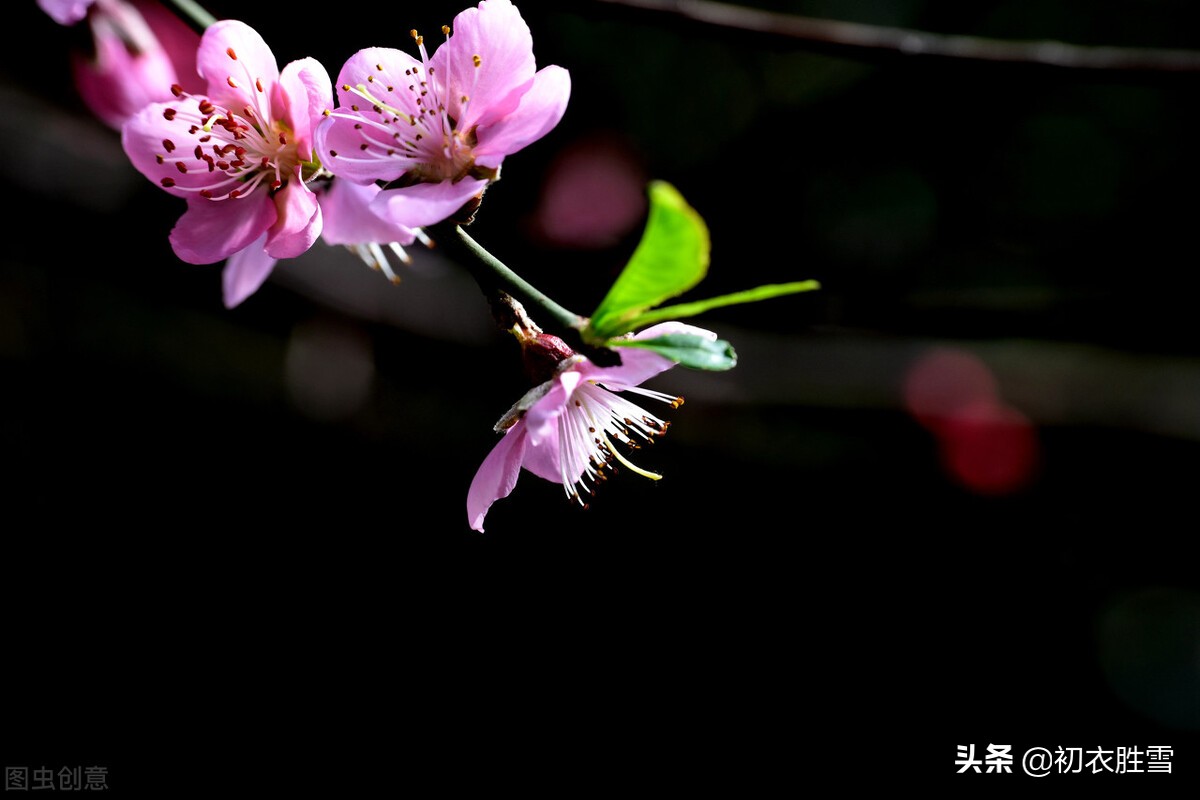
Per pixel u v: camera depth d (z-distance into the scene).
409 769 4.28
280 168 1.46
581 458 1.62
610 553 4.66
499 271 1.33
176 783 4.10
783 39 2.22
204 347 4.54
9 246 3.92
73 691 4.16
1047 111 4.47
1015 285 4.46
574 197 4.08
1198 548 4.65
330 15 2.91
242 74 1.46
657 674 4.56
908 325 3.75
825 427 4.66
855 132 4.43
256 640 4.39
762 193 4.36
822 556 4.70
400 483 4.54
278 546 4.52
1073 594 4.75
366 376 4.41
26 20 3.48
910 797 4.41
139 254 4.03
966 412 4.62
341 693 4.41
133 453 4.51
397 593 4.55
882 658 4.64
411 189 1.39
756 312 4.00
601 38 4.18
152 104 1.49
